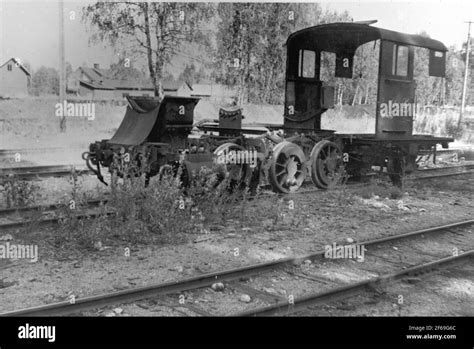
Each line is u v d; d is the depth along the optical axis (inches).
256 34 917.2
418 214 403.2
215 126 506.9
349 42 552.7
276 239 315.9
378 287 236.4
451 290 240.7
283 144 446.3
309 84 557.3
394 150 510.3
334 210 402.0
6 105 820.0
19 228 306.8
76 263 255.8
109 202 323.9
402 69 515.5
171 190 326.3
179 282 220.2
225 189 372.8
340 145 506.6
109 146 385.1
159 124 380.2
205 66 899.4
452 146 967.6
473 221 369.7
